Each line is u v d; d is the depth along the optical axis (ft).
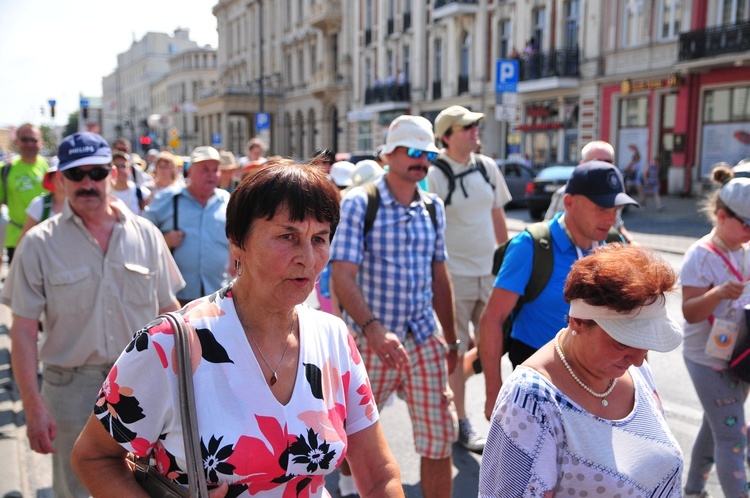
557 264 9.52
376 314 10.97
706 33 68.23
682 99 73.20
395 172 11.16
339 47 139.03
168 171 27.55
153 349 5.06
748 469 10.77
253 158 35.83
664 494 6.08
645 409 6.27
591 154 16.90
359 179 18.67
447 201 14.84
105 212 9.92
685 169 73.82
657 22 75.05
